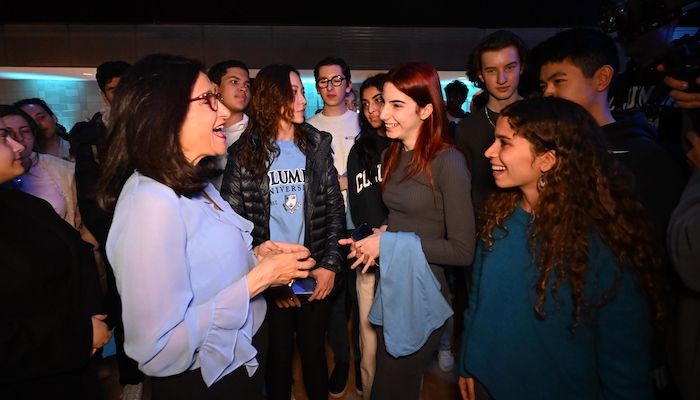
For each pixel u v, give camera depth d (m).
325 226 1.77
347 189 2.13
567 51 1.23
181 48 6.86
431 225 1.34
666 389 1.22
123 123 0.85
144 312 0.78
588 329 0.86
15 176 1.02
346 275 2.17
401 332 1.29
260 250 1.26
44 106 2.63
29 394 0.93
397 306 1.28
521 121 0.90
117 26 6.64
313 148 1.75
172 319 0.81
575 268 0.84
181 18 6.59
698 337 0.93
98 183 0.91
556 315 0.88
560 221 0.86
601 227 0.84
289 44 7.05
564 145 0.87
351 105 3.29
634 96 1.67
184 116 0.87
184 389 0.94
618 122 1.22
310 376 1.80
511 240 0.98
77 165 1.82
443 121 1.30
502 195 1.04
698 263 0.83
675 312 0.98
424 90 1.25
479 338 1.02
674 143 1.45
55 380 0.98
